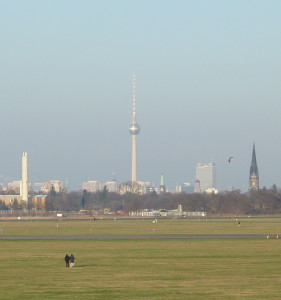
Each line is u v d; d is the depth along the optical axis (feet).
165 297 631.15
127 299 621.31
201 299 620.08
